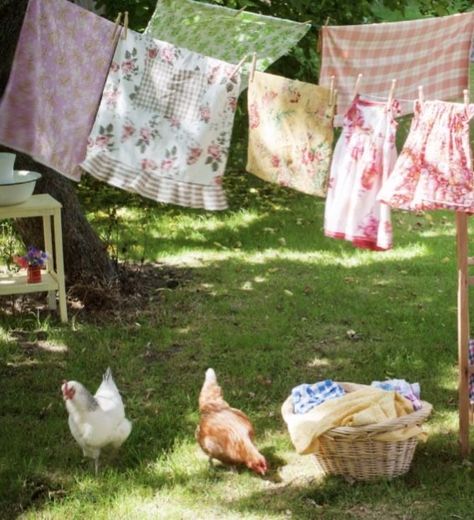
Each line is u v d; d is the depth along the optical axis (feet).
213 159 17.67
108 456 18.65
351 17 32.42
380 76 18.11
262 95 17.47
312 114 17.26
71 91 17.74
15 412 19.94
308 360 21.79
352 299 24.68
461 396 18.35
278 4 30.96
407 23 17.85
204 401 18.51
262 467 17.85
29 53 17.79
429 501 17.43
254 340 22.45
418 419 17.70
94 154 17.87
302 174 17.47
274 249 27.94
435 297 24.77
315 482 17.92
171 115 17.67
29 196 22.86
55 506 17.40
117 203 32.55
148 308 24.20
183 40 19.69
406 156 17.24
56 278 23.56
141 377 21.15
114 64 17.69
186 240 28.58
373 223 17.60
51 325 23.27
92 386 20.76
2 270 25.96
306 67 33.88
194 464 18.38
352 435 17.51
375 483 17.83
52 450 18.78
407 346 22.27
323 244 28.25
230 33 19.57
